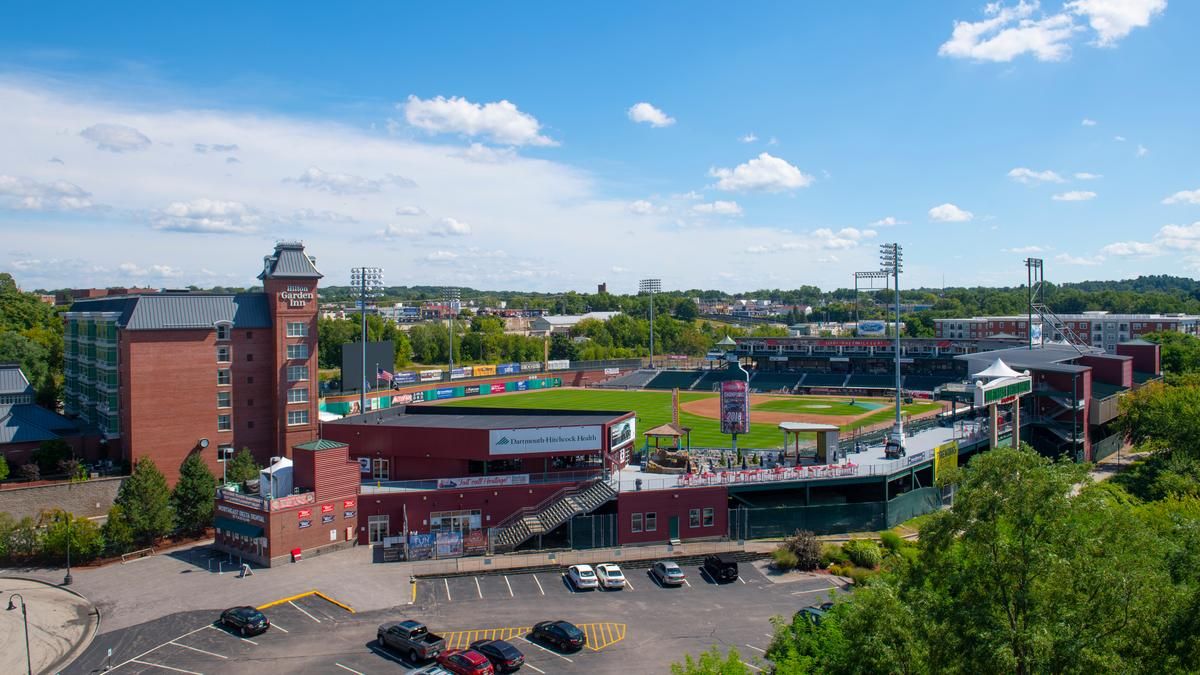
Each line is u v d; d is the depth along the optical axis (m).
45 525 74.56
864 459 82.62
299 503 65.25
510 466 75.50
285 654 47.66
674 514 69.75
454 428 73.38
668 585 59.78
